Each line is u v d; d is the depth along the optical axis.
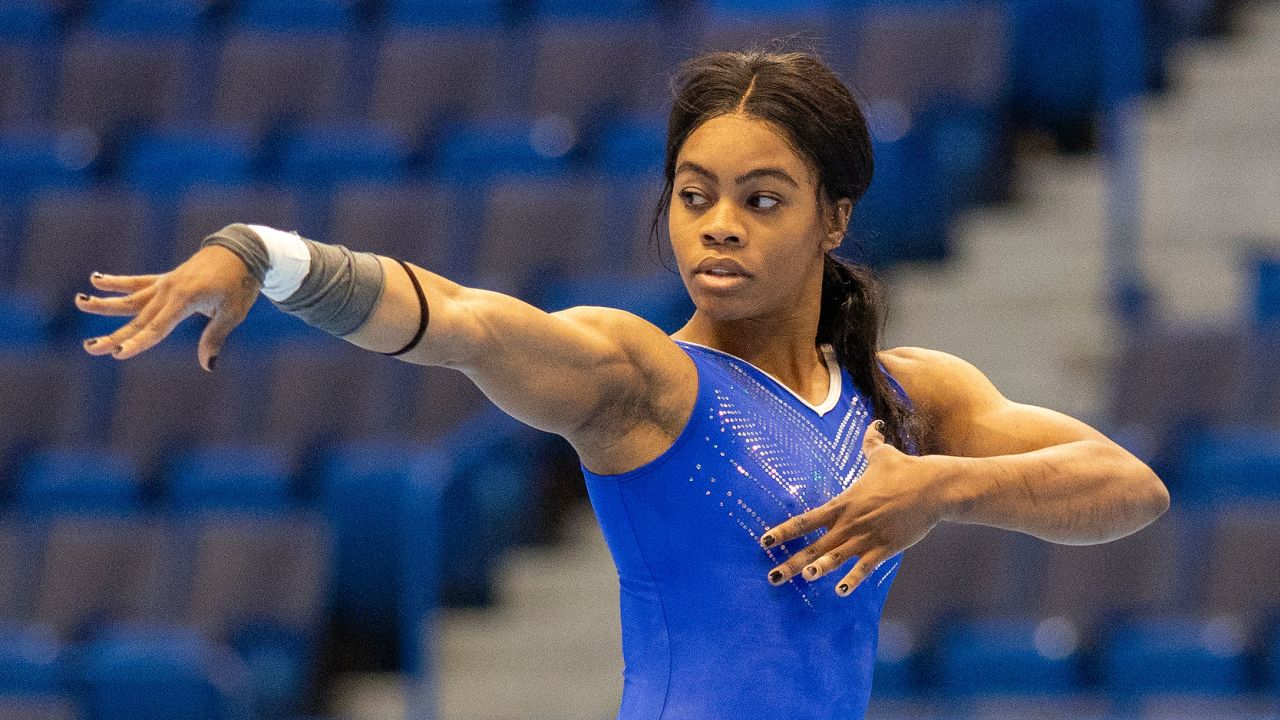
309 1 39.72
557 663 25.25
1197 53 39.72
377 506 25.70
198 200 31.34
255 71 36.25
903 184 31.69
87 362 28.28
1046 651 22.20
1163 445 25.58
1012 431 8.31
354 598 25.80
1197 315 30.42
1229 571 22.44
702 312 7.78
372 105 35.56
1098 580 22.75
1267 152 35.53
